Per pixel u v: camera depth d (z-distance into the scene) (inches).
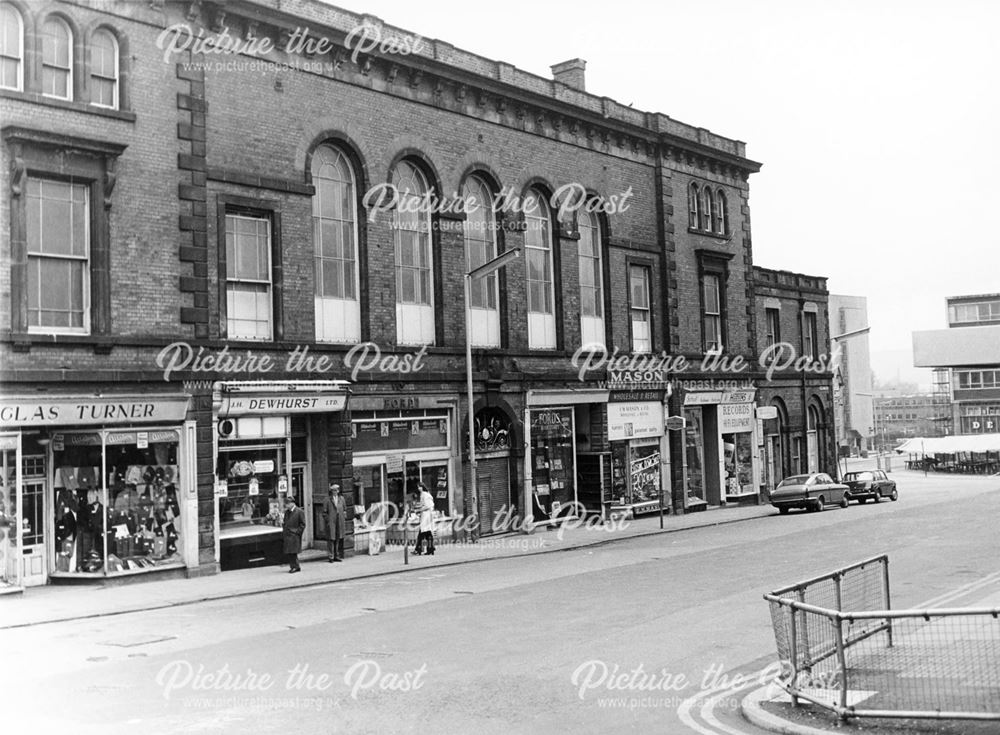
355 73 1023.6
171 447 838.5
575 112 1300.4
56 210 783.7
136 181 824.3
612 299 1365.7
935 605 589.3
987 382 3666.3
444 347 1100.5
